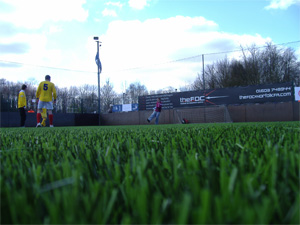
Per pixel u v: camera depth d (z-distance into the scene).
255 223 0.28
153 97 18.84
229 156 0.80
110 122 21.30
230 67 28.33
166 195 0.47
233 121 15.30
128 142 1.29
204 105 16.30
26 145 1.31
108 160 0.77
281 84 13.85
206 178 0.52
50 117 8.93
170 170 0.63
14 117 15.85
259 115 14.60
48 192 0.45
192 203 0.36
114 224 0.39
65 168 0.62
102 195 0.40
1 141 1.68
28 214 0.36
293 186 0.46
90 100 21.64
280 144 1.08
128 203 0.43
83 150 1.06
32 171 0.63
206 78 30.06
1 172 0.64
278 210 0.37
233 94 15.23
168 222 0.35
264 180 0.53
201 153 0.84
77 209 0.34
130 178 0.54
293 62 22.92
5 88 24.64
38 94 8.83
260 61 24.97
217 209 0.31
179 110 17.38
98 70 20.00
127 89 35.34
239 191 0.38
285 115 13.89
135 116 19.86
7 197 0.42
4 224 0.38
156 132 2.41
